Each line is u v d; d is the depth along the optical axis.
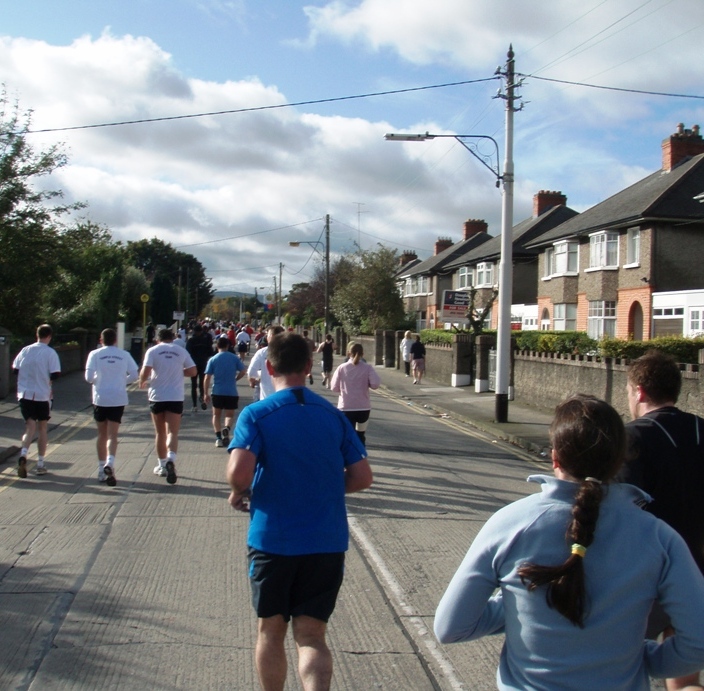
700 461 3.51
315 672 3.45
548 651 2.27
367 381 10.90
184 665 4.66
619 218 31.06
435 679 4.61
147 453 12.21
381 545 7.38
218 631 5.19
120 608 5.57
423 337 37.31
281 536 3.59
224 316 133.50
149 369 9.92
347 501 9.27
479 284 49.09
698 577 2.31
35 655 4.77
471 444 15.07
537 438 15.25
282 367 3.95
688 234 30.00
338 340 57.81
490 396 24.47
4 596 5.77
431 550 7.23
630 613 2.27
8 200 22.86
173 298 63.62
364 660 4.85
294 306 79.75
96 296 37.12
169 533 7.55
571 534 2.27
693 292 27.61
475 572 2.40
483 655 4.96
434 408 21.81
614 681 2.26
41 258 24.11
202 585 6.08
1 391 19.20
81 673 4.54
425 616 5.59
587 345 21.03
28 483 9.83
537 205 48.16
